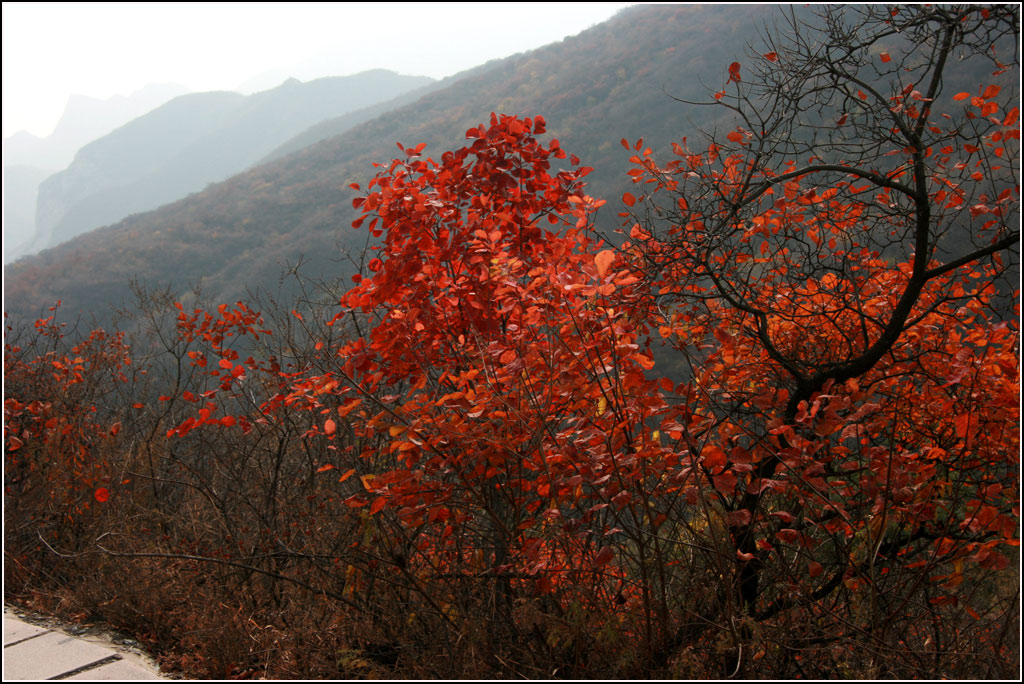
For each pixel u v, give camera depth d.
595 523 2.81
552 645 2.82
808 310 3.56
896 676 2.71
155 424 5.25
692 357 3.32
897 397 3.25
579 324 2.86
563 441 2.83
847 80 3.32
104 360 5.89
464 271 3.61
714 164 3.68
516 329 3.04
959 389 2.96
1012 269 3.30
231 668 3.16
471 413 2.73
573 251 3.88
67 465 5.09
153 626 3.64
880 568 2.90
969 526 2.64
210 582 4.04
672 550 3.08
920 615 2.93
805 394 3.18
